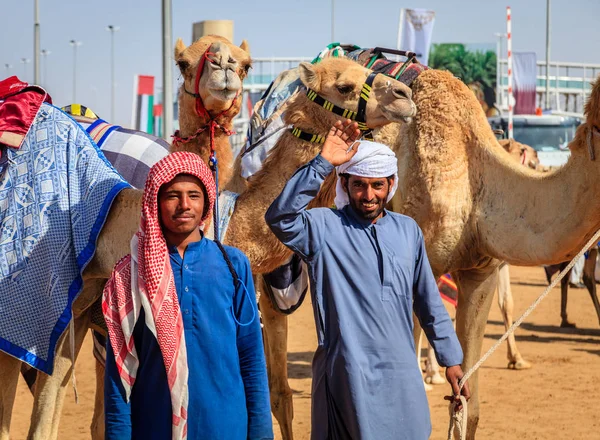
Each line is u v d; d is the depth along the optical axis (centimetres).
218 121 552
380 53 746
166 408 366
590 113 590
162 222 376
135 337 371
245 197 568
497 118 2609
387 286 434
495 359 1085
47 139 532
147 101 2466
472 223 661
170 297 364
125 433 365
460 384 447
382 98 561
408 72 702
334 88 563
